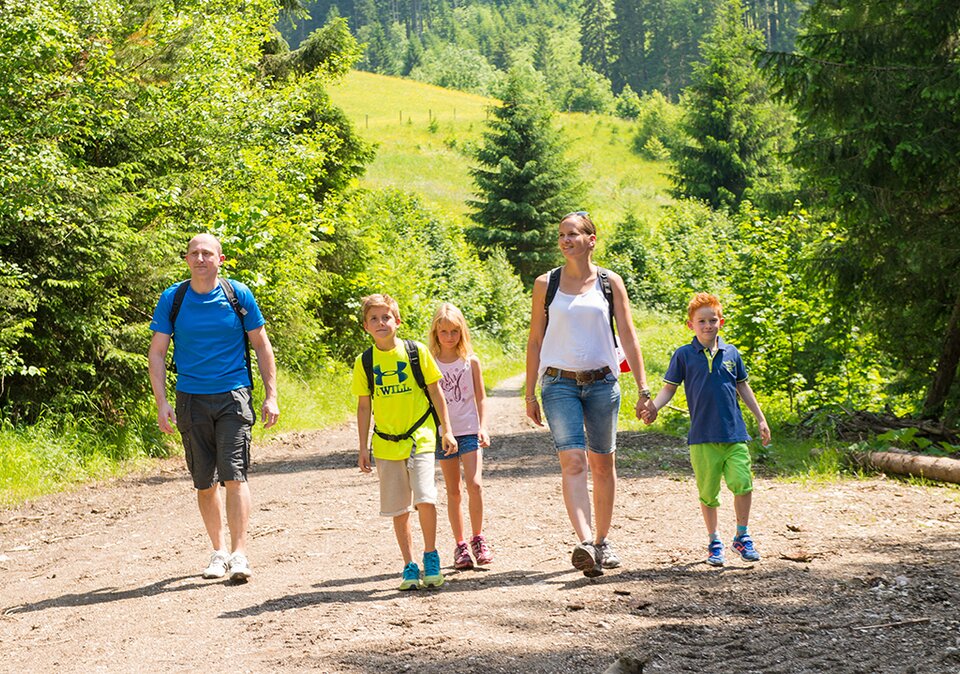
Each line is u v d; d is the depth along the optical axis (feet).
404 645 13.97
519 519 24.80
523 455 39.47
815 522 22.72
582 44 553.23
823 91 38.19
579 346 18.33
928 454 31.09
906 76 37.58
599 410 18.47
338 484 32.96
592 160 318.04
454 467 19.70
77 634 15.92
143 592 18.72
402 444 17.94
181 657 14.17
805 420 41.01
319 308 81.30
